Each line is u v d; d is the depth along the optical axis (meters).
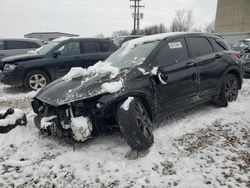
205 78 5.45
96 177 3.56
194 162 3.85
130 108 3.91
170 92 4.77
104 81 4.18
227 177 3.51
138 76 4.36
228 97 6.34
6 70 8.49
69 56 8.94
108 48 9.63
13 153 4.25
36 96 4.57
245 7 45.12
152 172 3.62
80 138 3.97
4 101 7.57
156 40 5.11
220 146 4.33
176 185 3.36
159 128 4.98
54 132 4.21
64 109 4.10
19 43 12.30
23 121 5.04
